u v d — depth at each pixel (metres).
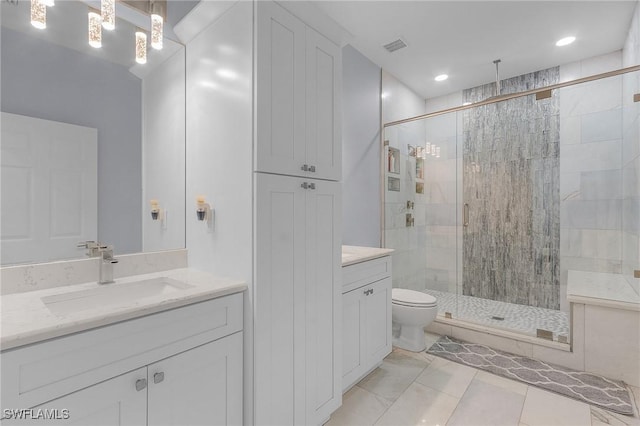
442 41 2.66
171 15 1.61
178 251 1.55
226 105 1.34
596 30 2.49
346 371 1.78
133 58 1.45
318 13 1.42
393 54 2.88
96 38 1.34
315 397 1.48
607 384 1.93
